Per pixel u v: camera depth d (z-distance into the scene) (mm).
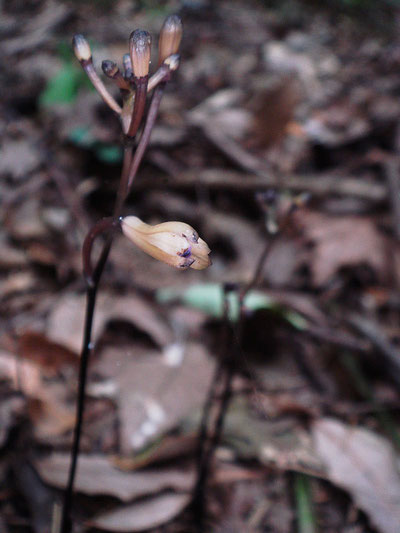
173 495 266
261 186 423
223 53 667
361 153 487
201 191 427
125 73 195
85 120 446
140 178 423
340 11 852
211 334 334
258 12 815
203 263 185
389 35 796
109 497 262
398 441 295
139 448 279
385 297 380
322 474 281
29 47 605
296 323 310
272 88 475
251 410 297
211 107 532
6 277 360
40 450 274
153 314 327
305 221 402
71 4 713
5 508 264
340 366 329
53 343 284
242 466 285
